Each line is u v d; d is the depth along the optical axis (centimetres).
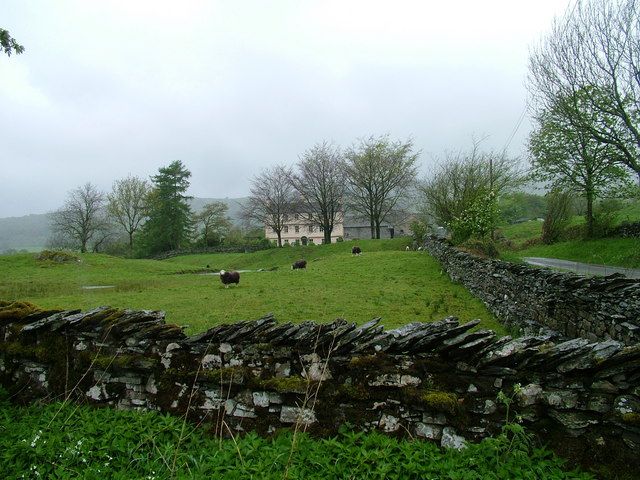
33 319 657
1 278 3078
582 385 418
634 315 594
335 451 443
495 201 2677
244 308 1442
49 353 622
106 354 598
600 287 694
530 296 998
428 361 475
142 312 630
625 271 1948
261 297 1695
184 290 2064
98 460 445
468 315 1312
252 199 7400
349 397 491
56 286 2519
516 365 448
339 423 487
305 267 3053
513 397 439
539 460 407
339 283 2050
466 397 456
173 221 7762
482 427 442
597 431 408
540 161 2825
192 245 8256
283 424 506
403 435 466
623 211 3884
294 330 532
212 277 2981
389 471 404
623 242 2848
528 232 5703
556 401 423
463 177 3584
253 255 6394
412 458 417
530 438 425
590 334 716
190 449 473
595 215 3303
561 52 2234
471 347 456
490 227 2659
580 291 748
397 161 6300
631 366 396
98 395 588
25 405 607
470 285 1678
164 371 569
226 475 407
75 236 7000
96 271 3650
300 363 520
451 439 446
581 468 400
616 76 2105
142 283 2561
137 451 463
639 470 382
